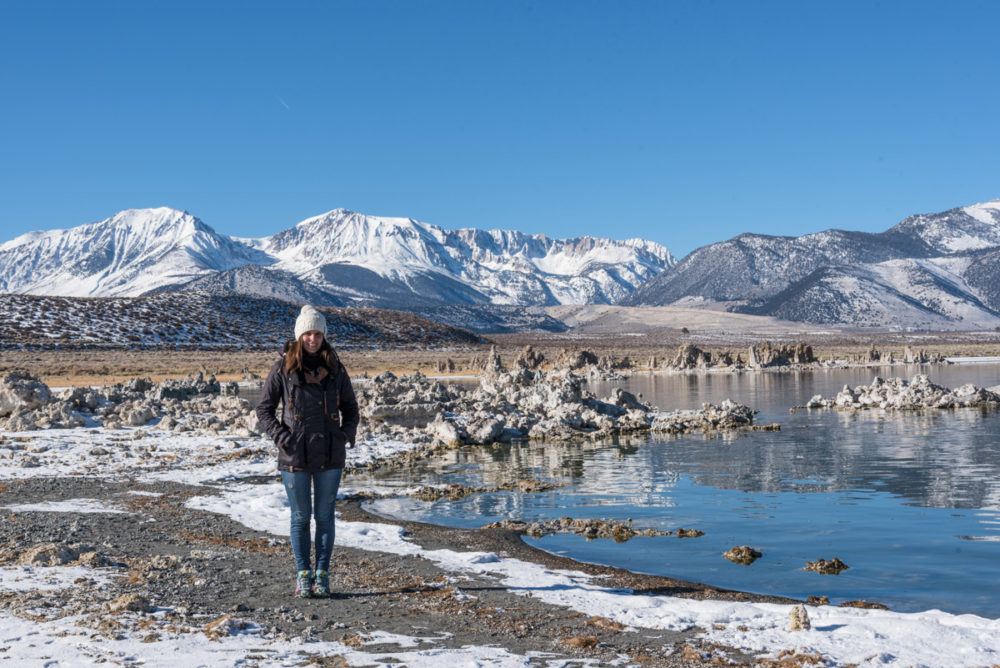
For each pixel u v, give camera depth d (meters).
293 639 6.38
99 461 19.31
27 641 6.05
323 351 7.76
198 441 23.02
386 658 5.91
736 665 5.97
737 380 65.12
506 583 8.62
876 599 8.66
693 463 19.88
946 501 14.50
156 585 8.08
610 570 9.66
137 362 97.31
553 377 37.41
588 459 21.00
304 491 7.78
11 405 29.03
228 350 131.50
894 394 37.47
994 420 29.47
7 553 9.34
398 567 9.38
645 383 62.97
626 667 5.88
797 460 20.11
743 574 9.71
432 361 108.31
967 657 6.08
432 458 21.75
